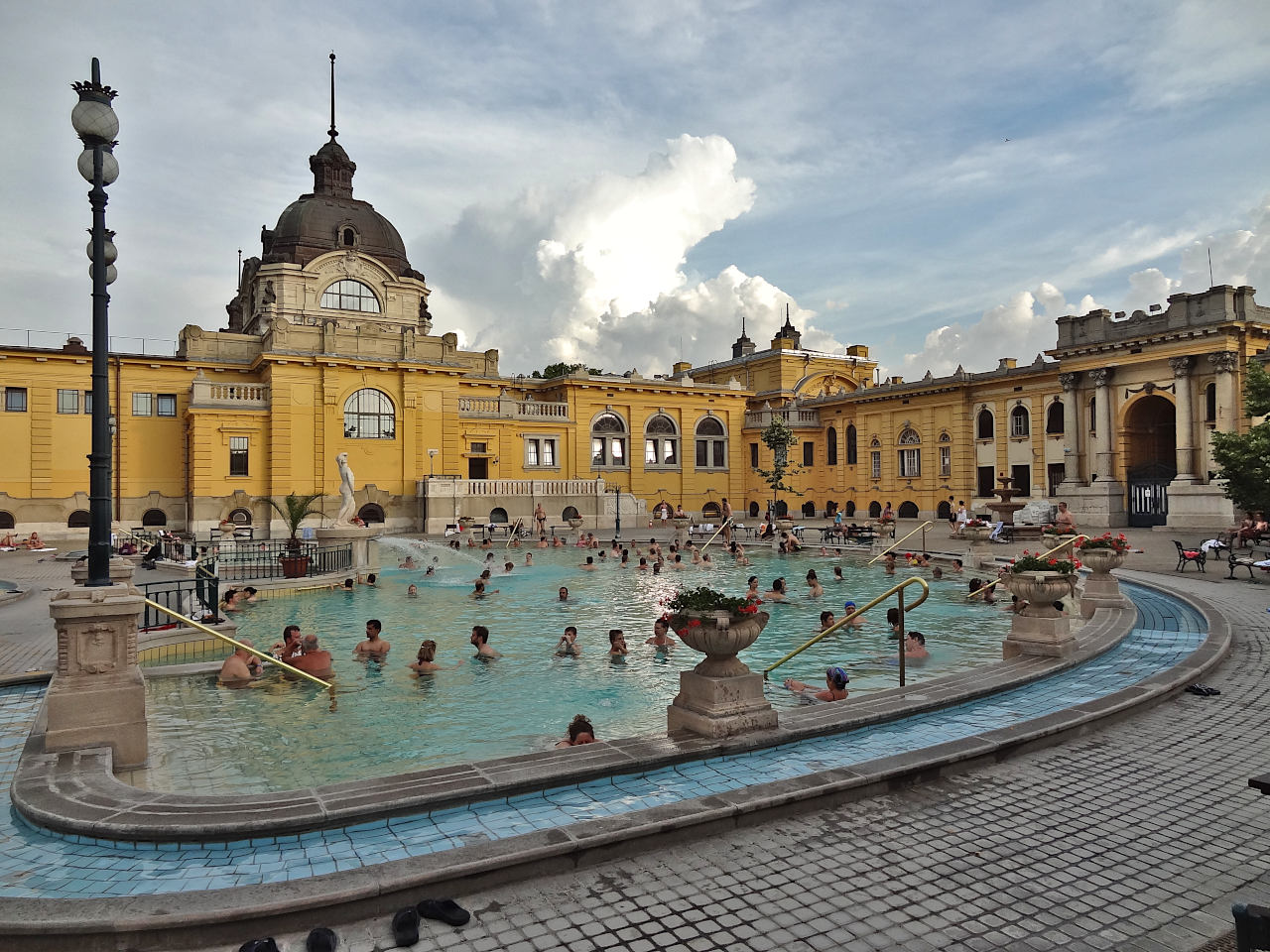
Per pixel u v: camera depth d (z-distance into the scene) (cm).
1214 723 770
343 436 4159
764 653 1307
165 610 886
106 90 745
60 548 3388
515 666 1193
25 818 534
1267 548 2550
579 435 5109
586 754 624
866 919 420
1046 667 933
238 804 527
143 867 466
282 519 3972
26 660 1083
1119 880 462
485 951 390
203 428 3909
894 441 5103
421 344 4412
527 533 3994
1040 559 1050
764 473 5178
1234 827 534
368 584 2150
